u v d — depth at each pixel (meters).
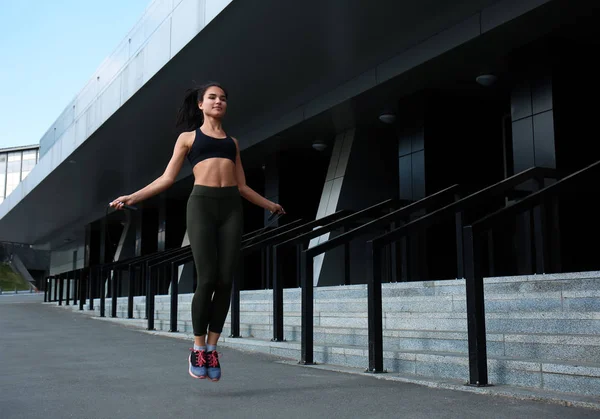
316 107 12.28
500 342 4.22
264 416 3.01
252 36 9.42
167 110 12.98
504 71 9.92
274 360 5.51
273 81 11.34
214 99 3.65
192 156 3.58
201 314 3.46
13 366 5.08
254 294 8.86
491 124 11.46
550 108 8.48
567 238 8.15
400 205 8.91
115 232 28.70
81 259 35.41
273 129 13.77
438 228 10.53
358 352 4.95
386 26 9.06
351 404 3.30
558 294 4.62
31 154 58.88
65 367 5.00
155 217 23.86
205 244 3.43
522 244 8.60
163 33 10.65
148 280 9.57
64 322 11.71
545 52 8.62
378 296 4.56
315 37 9.46
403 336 5.06
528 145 8.75
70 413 3.12
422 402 3.33
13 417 3.03
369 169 13.03
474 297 3.79
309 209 15.36
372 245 4.61
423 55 9.62
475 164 11.11
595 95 8.87
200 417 2.99
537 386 3.62
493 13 8.41
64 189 21.61
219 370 3.54
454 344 4.62
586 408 3.10
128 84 12.30
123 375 4.50
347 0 8.24
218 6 8.66
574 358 3.79
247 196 3.78
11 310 17.20
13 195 25.33
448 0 8.27
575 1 7.60
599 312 4.00
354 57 10.27
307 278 5.26
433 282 6.08
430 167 10.66
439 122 10.88
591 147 8.68
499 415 2.96
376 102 11.53
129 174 19.14
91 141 15.35
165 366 5.05
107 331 9.29
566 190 4.61
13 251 57.62
